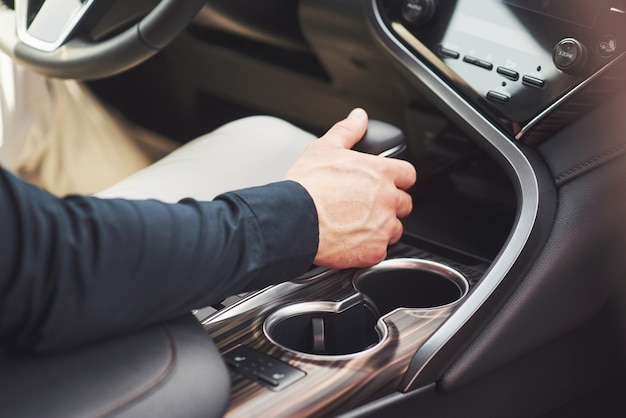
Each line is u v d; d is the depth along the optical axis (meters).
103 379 0.54
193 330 0.62
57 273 0.51
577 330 0.91
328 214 0.73
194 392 0.57
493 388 0.82
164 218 0.58
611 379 1.02
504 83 0.90
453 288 0.87
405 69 0.97
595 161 0.84
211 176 0.93
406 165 0.82
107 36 1.05
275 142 0.98
